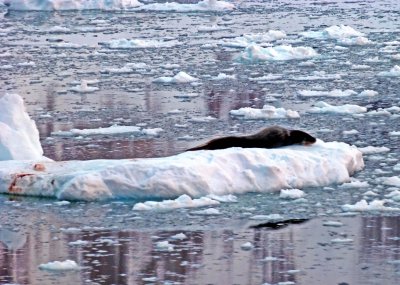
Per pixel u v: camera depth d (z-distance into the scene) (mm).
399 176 43031
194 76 79312
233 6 147375
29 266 31375
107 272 30672
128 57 92750
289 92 70500
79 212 37531
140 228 35438
